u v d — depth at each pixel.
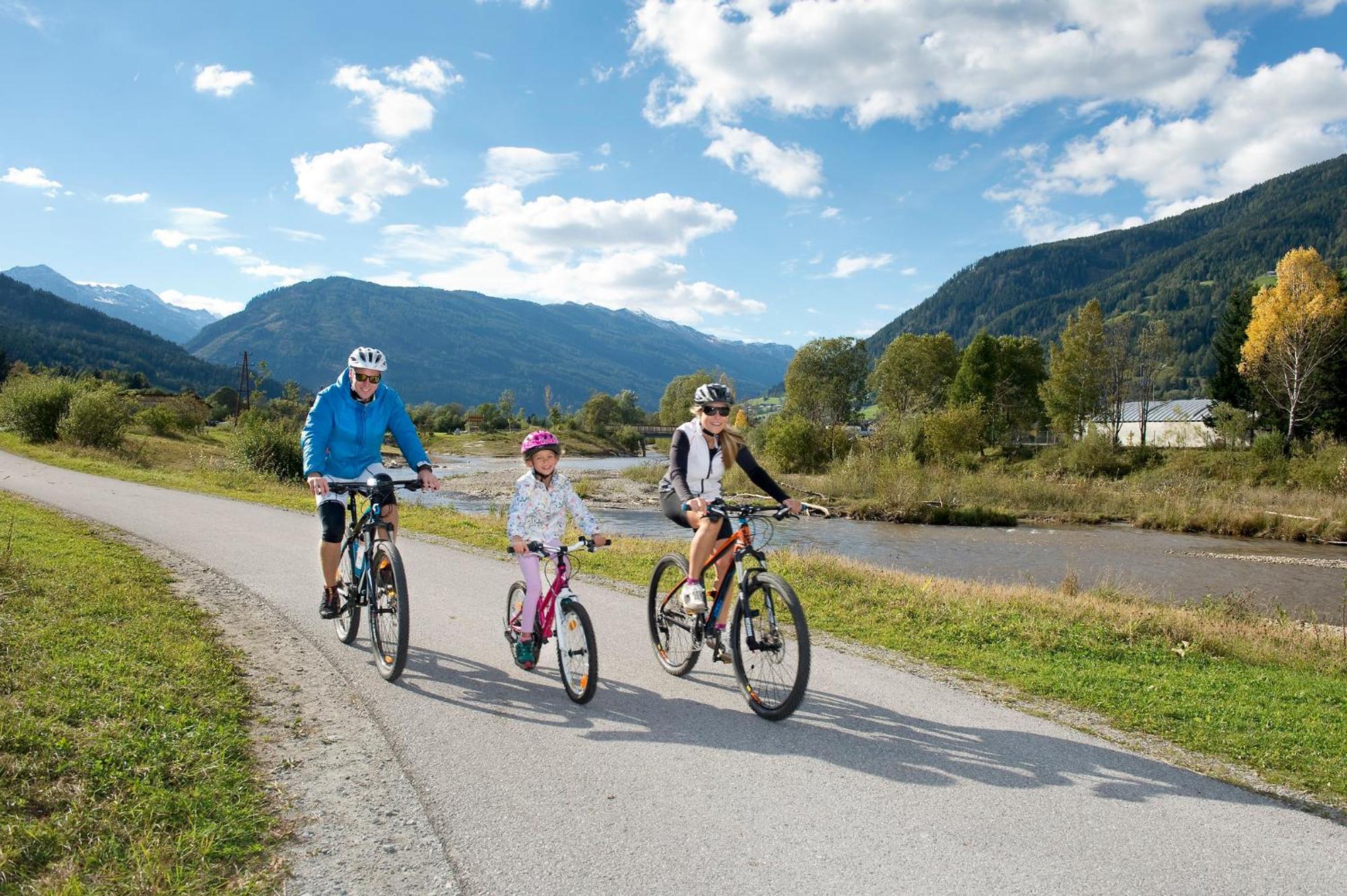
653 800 3.55
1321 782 4.13
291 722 4.34
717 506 4.96
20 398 31.17
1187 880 2.99
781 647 4.61
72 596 6.29
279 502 16.61
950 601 8.66
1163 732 4.84
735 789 3.70
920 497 32.16
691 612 5.00
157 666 4.84
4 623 5.29
